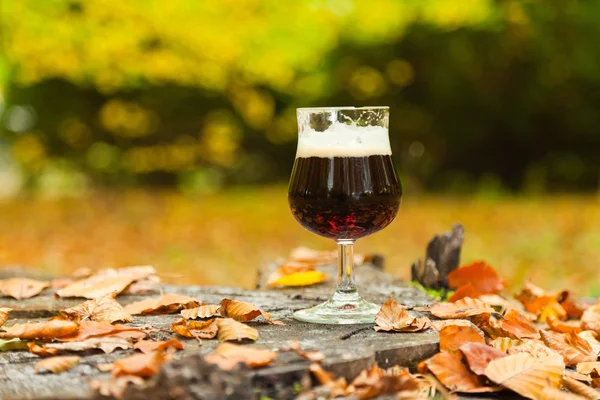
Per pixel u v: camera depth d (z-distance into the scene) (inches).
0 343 80.3
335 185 88.4
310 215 90.9
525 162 626.5
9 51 583.5
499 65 588.7
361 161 89.1
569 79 591.2
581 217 396.8
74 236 348.2
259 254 305.7
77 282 119.1
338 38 603.8
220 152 658.8
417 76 606.5
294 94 643.5
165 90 628.1
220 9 576.7
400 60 602.2
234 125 652.7
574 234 332.5
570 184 621.0
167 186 655.1
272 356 71.7
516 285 241.9
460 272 128.7
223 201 510.0
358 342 81.6
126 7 561.3
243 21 585.9
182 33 577.9
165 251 310.3
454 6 560.7
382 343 81.2
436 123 616.4
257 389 68.6
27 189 637.9
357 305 96.9
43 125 628.4
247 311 91.0
